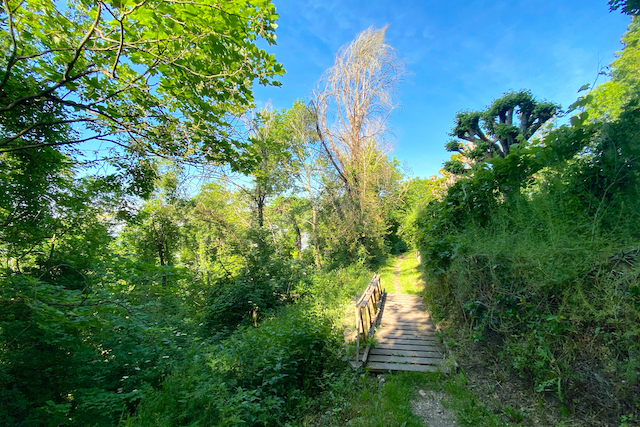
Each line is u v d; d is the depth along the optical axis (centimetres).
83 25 301
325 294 904
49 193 491
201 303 964
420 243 722
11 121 378
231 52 297
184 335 612
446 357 438
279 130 1447
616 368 254
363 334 497
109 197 696
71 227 606
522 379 334
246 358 400
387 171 1722
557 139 377
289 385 389
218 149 437
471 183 489
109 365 420
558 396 285
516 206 403
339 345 483
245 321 854
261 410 317
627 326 247
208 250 1237
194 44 306
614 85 454
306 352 433
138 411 327
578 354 286
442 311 603
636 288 241
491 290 386
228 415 298
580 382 278
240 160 466
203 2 257
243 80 336
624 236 274
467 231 460
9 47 294
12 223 453
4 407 325
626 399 249
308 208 1631
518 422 283
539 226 347
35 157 407
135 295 422
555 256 299
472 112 1110
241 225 1359
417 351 474
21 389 354
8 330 343
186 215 1204
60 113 400
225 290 915
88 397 336
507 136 984
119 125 378
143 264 409
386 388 365
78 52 280
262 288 933
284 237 1441
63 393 385
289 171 1483
